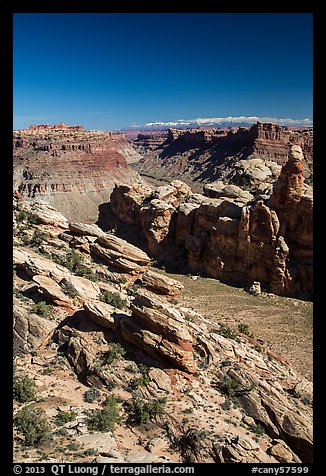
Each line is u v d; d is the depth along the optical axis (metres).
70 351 34.06
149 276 49.34
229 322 51.41
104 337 34.78
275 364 38.81
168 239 83.00
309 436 26.97
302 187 60.88
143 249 87.44
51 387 30.00
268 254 62.72
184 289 64.31
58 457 21.33
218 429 26.28
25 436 23.14
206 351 34.78
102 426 25.58
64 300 38.88
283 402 30.91
